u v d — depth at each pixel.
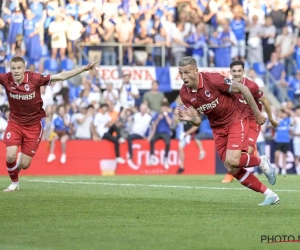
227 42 42.66
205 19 42.91
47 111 36.88
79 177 33.09
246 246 10.77
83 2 40.44
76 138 37.47
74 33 40.03
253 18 43.56
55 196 19.61
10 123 21.16
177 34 41.84
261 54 43.41
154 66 40.78
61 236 11.88
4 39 39.22
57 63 39.50
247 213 15.25
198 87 16.02
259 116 15.98
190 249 10.48
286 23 44.66
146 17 41.50
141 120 37.84
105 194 20.64
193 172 38.38
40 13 39.66
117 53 40.81
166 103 38.09
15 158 21.22
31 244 11.05
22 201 17.89
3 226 13.13
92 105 37.62
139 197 19.55
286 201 18.56
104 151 37.50
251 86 20.14
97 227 12.99
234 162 16.27
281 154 39.69
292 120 39.66
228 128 16.53
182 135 37.41
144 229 12.71
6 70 38.78
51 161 36.72
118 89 39.09
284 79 43.38
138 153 37.88
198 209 16.09
